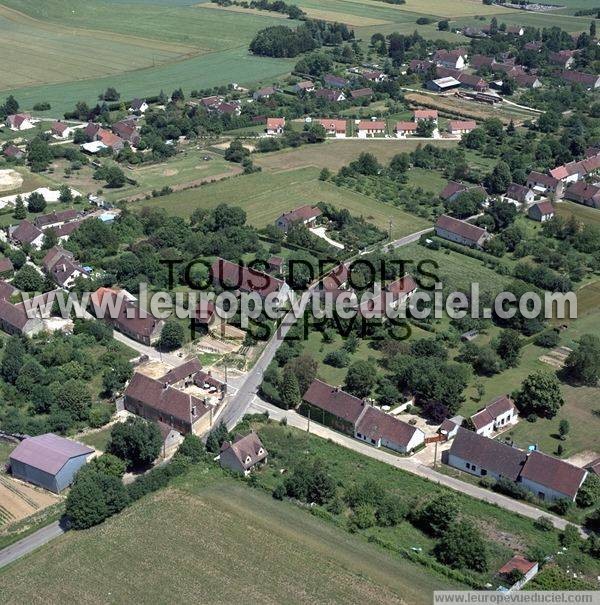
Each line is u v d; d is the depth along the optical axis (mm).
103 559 173250
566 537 179000
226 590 164250
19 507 192250
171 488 195000
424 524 184375
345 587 164750
